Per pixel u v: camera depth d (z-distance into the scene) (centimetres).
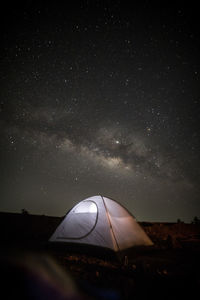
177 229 1270
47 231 952
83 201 690
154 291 322
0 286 184
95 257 546
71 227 631
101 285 312
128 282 314
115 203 707
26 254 229
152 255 634
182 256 632
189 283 357
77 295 230
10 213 1274
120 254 539
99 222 612
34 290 196
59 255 532
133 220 712
